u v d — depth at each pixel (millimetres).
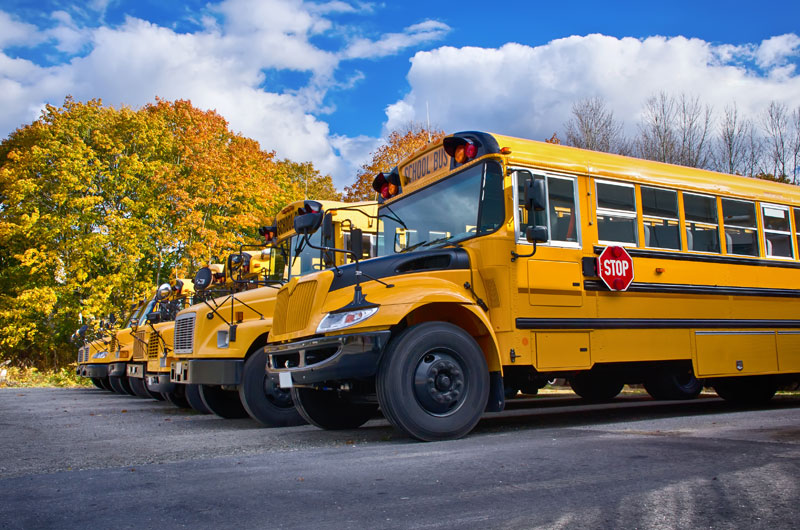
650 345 6996
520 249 6211
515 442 5105
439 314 6012
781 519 2719
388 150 25938
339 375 5438
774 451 4258
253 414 7617
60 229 27109
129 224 27516
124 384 16078
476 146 6453
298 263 8773
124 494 3492
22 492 3643
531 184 5945
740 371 7754
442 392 5531
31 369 27031
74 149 28219
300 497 3305
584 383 10617
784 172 24328
